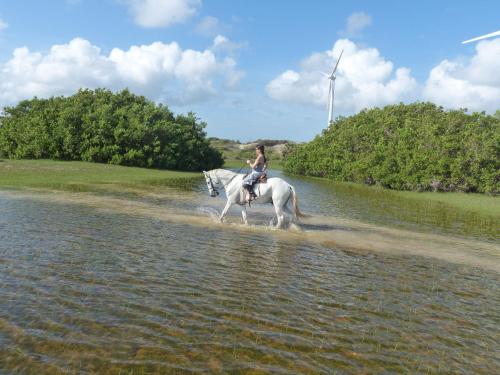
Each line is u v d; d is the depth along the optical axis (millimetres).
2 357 4914
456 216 21688
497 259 11875
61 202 16859
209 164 62406
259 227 13984
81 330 5699
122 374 4750
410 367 5363
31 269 8008
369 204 25016
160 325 6012
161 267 8734
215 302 7008
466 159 35500
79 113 47969
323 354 5535
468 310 7562
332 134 63344
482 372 5352
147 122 51656
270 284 8141
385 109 61281
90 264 8602
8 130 48156
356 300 7637
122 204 17469
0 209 14219
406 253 11836
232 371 4965
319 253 10977
